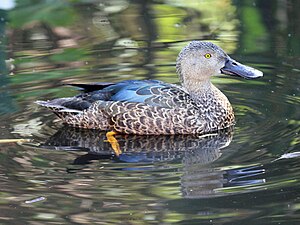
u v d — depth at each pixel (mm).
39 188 11414
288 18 18938
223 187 11336
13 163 12367
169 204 10867
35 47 18062
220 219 10438
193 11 20031
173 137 13836
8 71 16609
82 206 10844
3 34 18812
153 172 11945
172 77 16094
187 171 11930
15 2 19969
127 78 16062
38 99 15164
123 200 10984
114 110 14008
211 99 14211
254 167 11945
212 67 14469
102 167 12211
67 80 16031
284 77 15961
